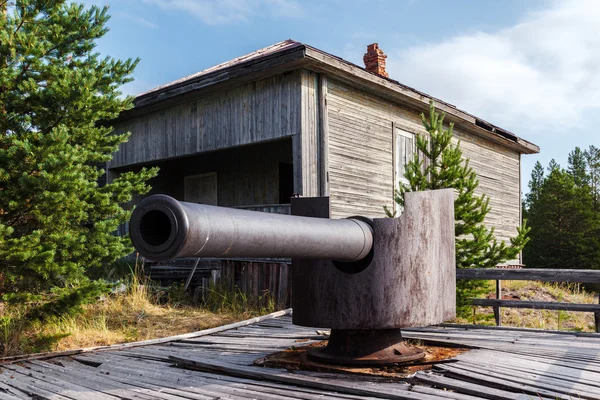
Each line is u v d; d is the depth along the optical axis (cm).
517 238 862
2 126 668
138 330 820
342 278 417
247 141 1081
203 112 1164
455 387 365
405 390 363
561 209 3616
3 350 640
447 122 1411
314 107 1033
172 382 432
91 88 697
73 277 680
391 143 1223
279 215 321
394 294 411
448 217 450
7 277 645
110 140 767
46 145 628
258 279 1036
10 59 650
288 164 1427
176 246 247
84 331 769
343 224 378
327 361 430
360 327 412
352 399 356
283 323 740
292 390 387
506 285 1476
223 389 399
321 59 970
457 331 612
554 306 700
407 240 417
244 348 550
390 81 1146
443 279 439
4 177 632
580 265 3428
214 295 1041
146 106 1227
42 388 437
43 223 669
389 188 1205
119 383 439
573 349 477
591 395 336
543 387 354
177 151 1212
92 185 730
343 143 1093
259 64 1008
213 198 1512
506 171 1716
